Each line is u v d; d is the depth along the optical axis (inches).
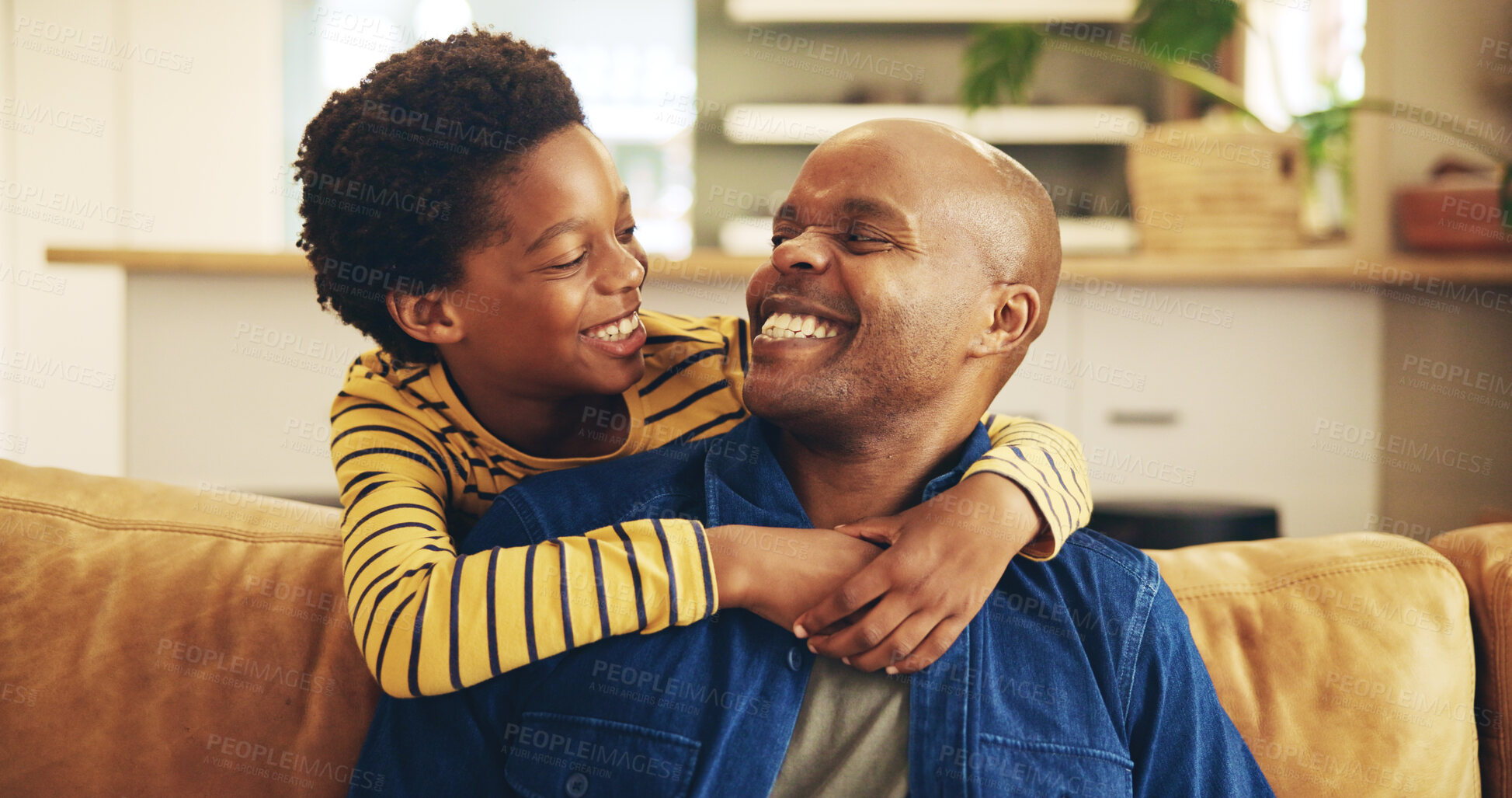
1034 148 164.4
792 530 27.2
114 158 135.8
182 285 73.9
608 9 200.8
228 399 74.7
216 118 137.9
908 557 25.8
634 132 198.5
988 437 31.5
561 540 26.9
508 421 36.9
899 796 26.5
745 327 40.4
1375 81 86.2
